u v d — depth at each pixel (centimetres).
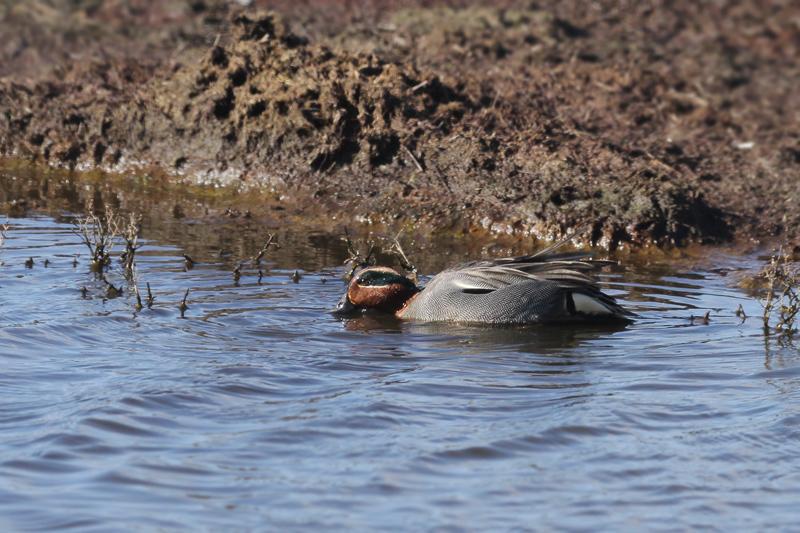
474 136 1992
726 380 1208
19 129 2233
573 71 2403
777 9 2958
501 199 1864
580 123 2162
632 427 1083
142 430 1043
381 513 911
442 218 1847
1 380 1145
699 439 1061
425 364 1244
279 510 910
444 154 1966
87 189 2061
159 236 1769
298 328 1363
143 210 1928
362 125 2008
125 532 869
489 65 2420
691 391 1176
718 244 1791
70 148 2175
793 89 2503
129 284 1499
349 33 2567
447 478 974
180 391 1123
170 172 2098
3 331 1276
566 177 1895
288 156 2022
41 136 2211
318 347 1293
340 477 968
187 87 2147
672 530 902
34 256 1620
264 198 1986
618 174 1916
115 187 2075
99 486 940
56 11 2820
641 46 2639
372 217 1875
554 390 1170
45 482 944
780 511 936
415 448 1024
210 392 1128
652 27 2803
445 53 2467
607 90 2334
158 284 1505
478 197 1878
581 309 1426
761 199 1942
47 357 1216
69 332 1294
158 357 1226
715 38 2762
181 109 2128
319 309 1444
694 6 2952
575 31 2716
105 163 2155
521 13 2733
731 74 2523
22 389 1124
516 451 1027
